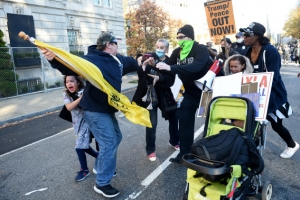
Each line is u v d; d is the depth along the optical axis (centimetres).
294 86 1056
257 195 290
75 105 321
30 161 442
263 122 287
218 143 236
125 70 329
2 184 362
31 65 1346
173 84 373
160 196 304
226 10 522
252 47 344
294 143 381
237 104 265
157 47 395
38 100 1047
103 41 292
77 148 342
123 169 381
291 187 308
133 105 312
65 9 1642
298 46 2234
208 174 213
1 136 617
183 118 354
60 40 1594
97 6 1928
